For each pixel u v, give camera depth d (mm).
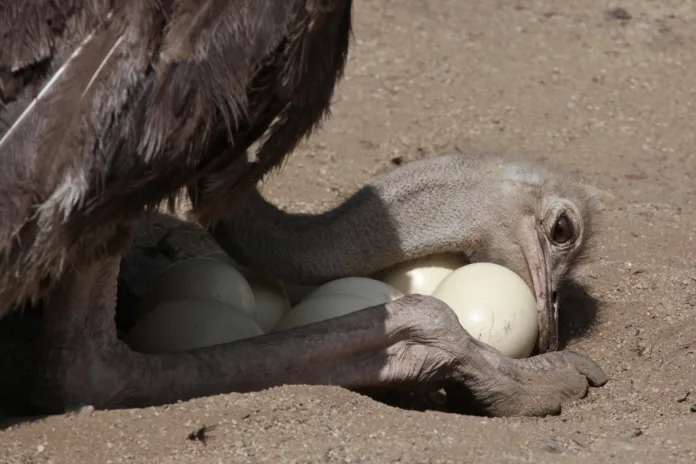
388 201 21625
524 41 35219
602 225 25062
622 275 23609
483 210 21953
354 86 31922
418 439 16062
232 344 18016
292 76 16750
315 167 27859
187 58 15875
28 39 15734
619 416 18578
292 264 21109
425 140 29375
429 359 18609
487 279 20203
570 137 30141
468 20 36312
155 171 16156
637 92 32781
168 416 16141
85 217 16016
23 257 15891
